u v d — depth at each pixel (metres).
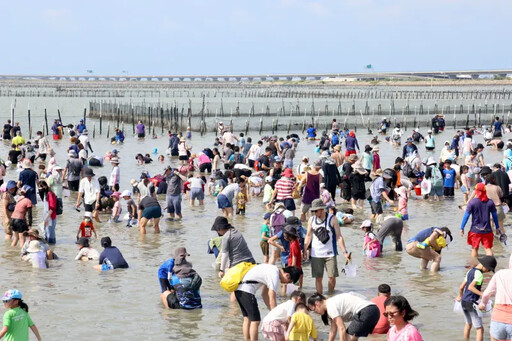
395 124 70.06
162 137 61.91
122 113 81.56
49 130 69.69
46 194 21.09
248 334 12.69
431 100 136.62
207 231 23.09
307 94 189.25
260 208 27.62
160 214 22.44
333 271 15.27
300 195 28.91
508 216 25.20
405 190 24.44
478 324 11.91
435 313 14.09
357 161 27.19
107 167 40.00
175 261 14.91
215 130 66.44
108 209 26.36
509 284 10.68
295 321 11.19
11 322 11.07
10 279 16.98
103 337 12.86
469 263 18.36
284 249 16.72
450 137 61.78
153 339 12.73
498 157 44.12
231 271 12.66
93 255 19.11
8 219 21.89
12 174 36.81
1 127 73.38
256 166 37.06
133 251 20.09
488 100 135.00
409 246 17.62
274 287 12.51
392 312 9.08
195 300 14.69
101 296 15.55
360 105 113.00
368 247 19.19
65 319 13.91
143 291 15.97
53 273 17.62
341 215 23.88
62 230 23.25
